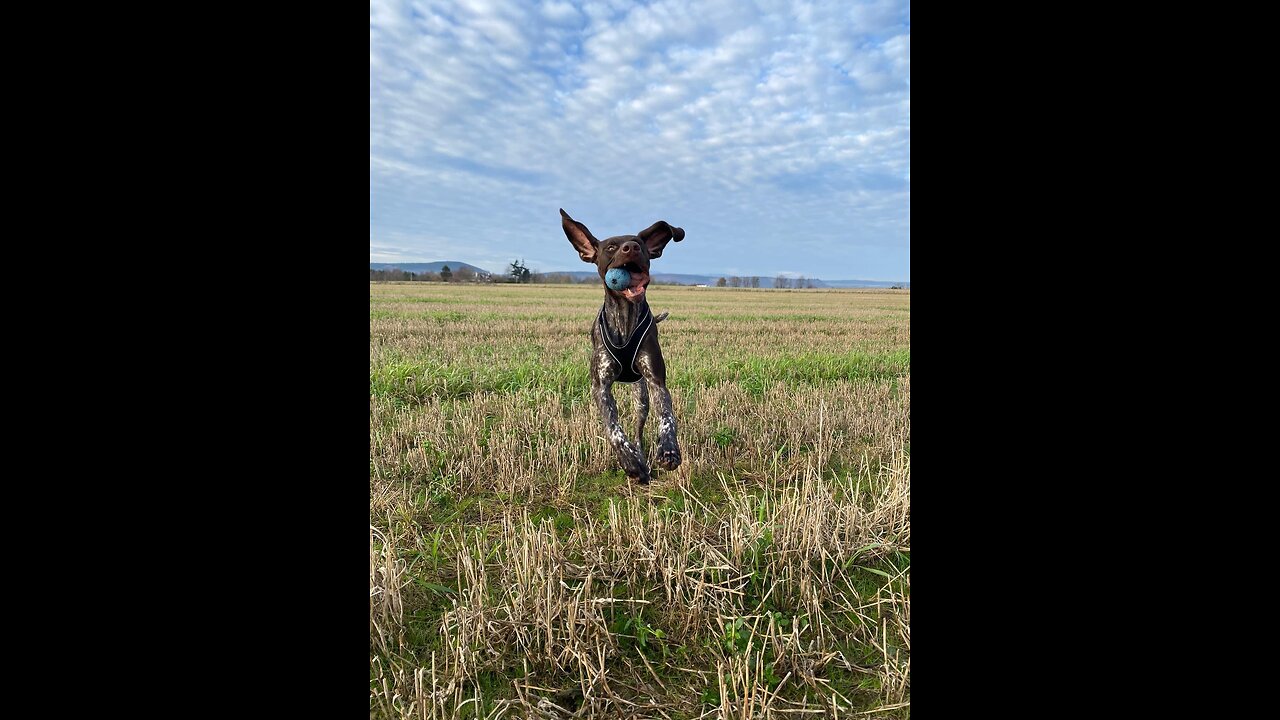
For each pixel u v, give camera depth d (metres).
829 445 5.32
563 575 3.10
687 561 3.16
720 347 12.34
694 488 4.37
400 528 3.77
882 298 50.53
